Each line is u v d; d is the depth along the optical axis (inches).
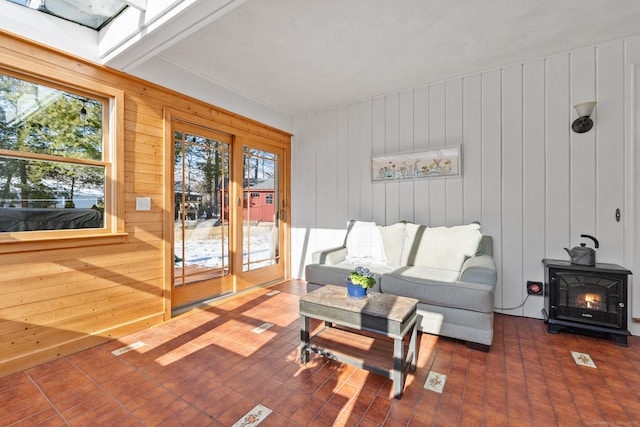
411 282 96.8
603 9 85.4
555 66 110.6
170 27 75.0
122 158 96.7
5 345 74.9
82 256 88.5
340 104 159.0
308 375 74.7
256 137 153.2
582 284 95.3
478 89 123.9
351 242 136.3
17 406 63.2
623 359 82.0
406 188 141.0
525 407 62.6
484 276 91.0
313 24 91.6
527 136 115.3
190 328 103.3
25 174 80.1
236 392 67.9
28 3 77.4
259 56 110.3
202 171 129.9
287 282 167.6
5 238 76.2
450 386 70.1
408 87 138.3
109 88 94.0
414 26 92.9
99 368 78.0
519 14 87.4
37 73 79.7
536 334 98.7
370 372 76.1
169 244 111.0
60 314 84.0
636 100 99.3
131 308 100.1
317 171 168.4
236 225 143.2
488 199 122.5
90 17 85.6
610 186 102.7
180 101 116.3
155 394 67.2
